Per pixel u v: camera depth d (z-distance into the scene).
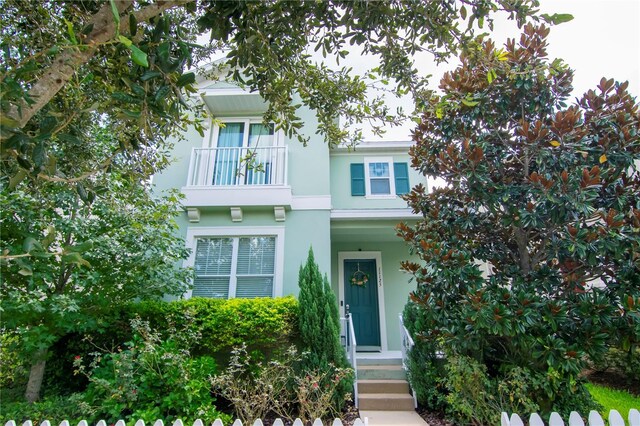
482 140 4.70
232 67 2.65
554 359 3.70
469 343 4.19
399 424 4.67
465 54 2.54
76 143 1.67
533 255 4.80
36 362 4.98
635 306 3.56
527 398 3.87
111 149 3.33
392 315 8.49
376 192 9.33
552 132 4.29
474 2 2.20
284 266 7.17
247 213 7.56
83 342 5.63
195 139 8.18
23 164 1.42
